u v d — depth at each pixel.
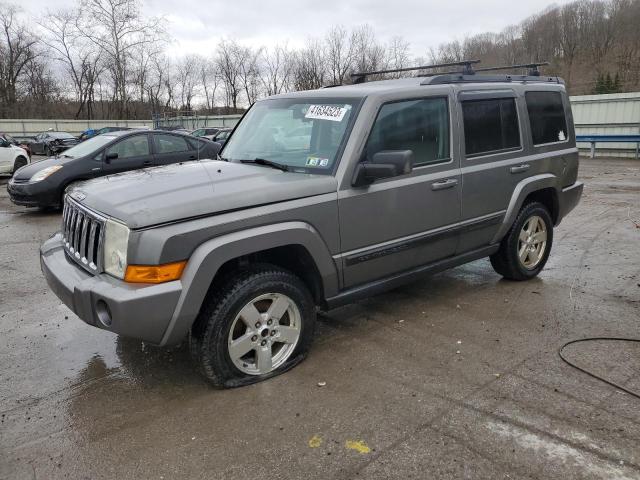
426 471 2.58
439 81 4.32
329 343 4.04
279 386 3.41
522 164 4.93
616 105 18.42
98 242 3.17
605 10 62.88
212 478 2.58
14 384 3.54
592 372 3.49
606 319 4.36
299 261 3.66
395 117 3.93
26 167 10.15
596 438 2.80
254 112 4.69
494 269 5.36
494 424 2.94
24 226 8.85
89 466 2.69
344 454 2.72
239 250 3.15
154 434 2.94
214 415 3.11
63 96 58.06
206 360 3.25
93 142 10.13
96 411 3.19
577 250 6.45
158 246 2.93
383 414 3.07
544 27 62.78
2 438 2.94
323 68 44.25
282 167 3.86
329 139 3.82
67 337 4.28
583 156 18.72
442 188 4.22
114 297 2.89
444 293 5.10
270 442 2.84
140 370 3.70
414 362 3.70
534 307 4.67
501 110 4.79
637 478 2.50
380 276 4.06
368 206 3.77
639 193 10.44
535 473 2.55
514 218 4.93
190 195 3.17
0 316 4.75
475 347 3.91
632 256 6.11
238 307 3.26
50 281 3.52
